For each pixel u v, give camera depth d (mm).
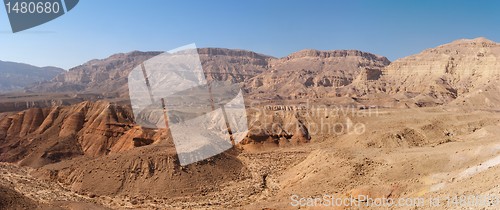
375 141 97125
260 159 100625
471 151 55344
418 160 58750
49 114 136000
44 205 56500
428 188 46281
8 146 120438
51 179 83938
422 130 103062
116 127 118438
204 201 69375
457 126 106000
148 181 75062
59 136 125688
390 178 56312
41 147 117750
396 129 102938
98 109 131375
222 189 76562
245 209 58594
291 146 118625
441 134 101438
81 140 122500
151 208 65812
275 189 74500
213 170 82312
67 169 85125
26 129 132125
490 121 109875
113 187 74562
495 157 49219
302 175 72625
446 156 56969
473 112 131125
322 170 68500
